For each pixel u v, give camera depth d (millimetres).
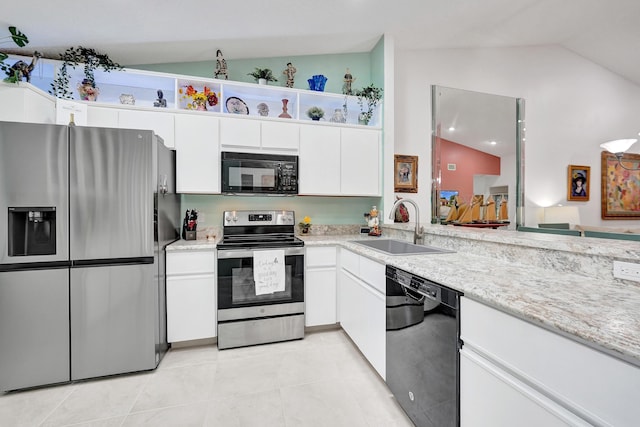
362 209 3301
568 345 748
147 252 1974
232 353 2252
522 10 3008
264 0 2129
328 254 2600
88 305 1879
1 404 1658
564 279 1189
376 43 3172
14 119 1947
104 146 1887
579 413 723
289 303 2455
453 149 3338
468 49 3641
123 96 2488
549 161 4121
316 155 2844
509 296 957
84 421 1522
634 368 622
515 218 3684
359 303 2127
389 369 1661
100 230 1886
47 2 1865
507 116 3684
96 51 2514
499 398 948
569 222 4016
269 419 1543
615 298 941
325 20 2551
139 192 1952
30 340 1790
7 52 2393
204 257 2314
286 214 2922
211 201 2867
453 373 1146
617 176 4559
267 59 3119
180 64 2889
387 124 3025
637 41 3814
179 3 2020
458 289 1120
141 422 1517
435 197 3223
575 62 4188
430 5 2580
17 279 1765
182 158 2496
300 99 3055
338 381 1882
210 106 2770
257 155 2613
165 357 2189
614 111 4469
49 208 1798
